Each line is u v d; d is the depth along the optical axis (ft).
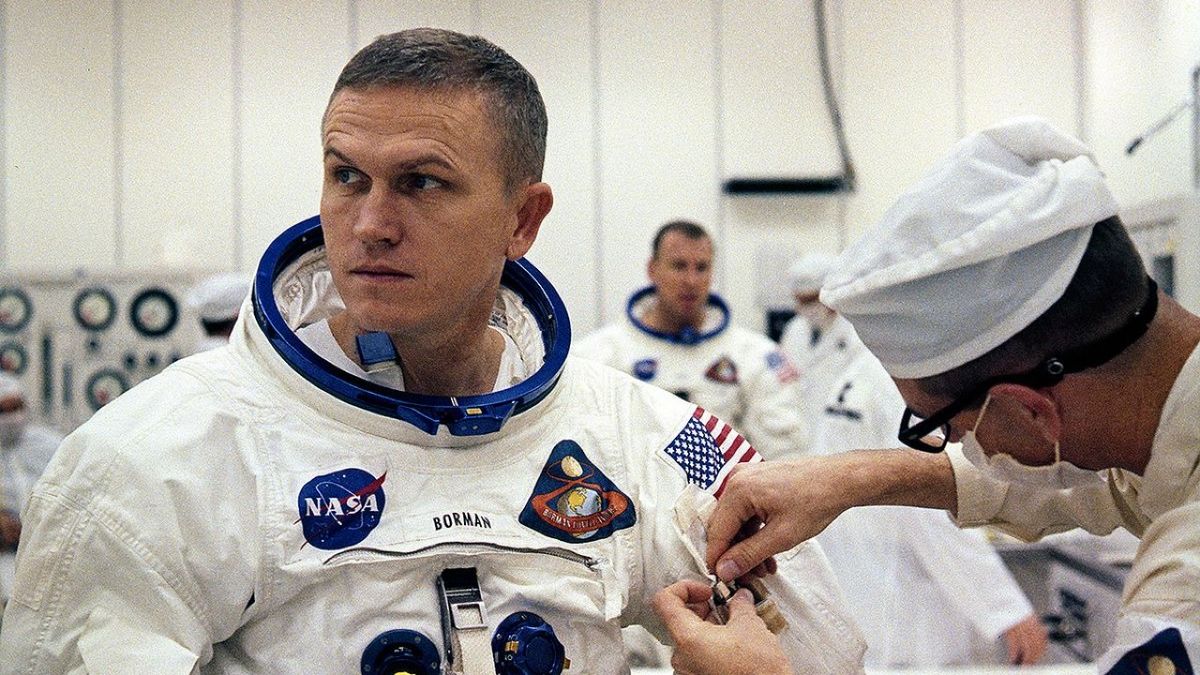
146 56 15.62
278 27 15.66
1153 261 9.57
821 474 3.60
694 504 3.55
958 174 2.85
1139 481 3.12
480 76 3.01
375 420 3.16
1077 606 9.12
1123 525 3.75
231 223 15.78
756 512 3.51
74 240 15.61
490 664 3.01
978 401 3.00
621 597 3.31
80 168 15.64
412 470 3.17
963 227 2.77
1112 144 14.20
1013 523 3.94
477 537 3.12
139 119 15.64
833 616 3.67
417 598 3.06
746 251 16.57
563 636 3.22
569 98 16.19
